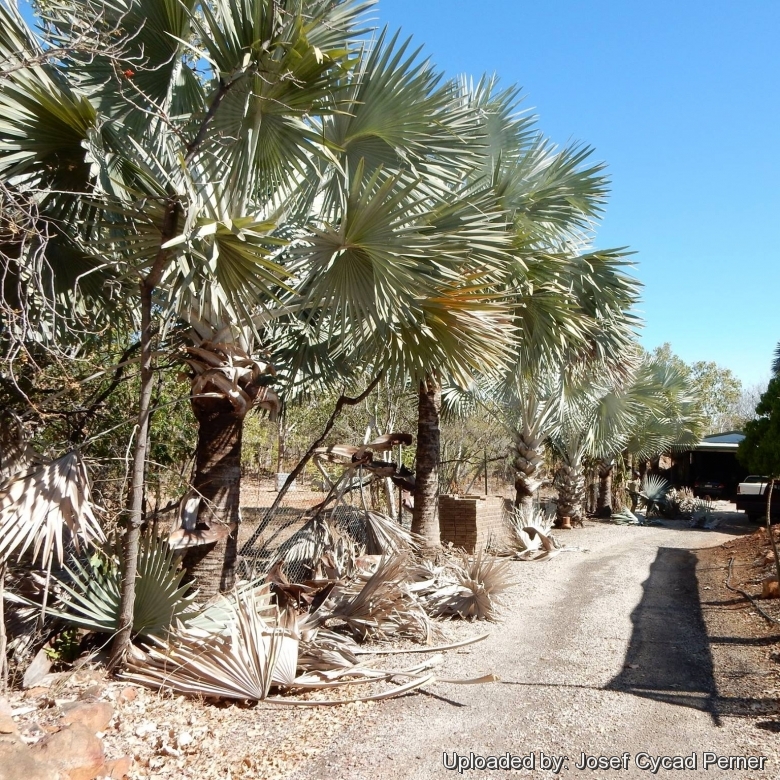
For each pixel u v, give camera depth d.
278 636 5.09
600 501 23.08
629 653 6.19
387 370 7.68
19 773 3.20
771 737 4.28
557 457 20.67
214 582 6.10
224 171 5.22
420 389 9.97
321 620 6.28
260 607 5.67
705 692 5.14
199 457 6.35
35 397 5.51
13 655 4.89
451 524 12.36
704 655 6.11
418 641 6.53
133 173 5.34
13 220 4.45
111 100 5.41
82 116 4.72
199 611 5.30
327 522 7.41
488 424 17.27
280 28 4.80
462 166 6.65
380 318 5.81
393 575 6.67
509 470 20.62
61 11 5.06
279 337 7.62
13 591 5.16
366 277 5.76
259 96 4.80
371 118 6.14
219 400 6.30
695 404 26.25
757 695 5.04
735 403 56.69
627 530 18.69
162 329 6.20
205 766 3.86
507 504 14.35
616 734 4.38
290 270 6.29
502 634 6.86
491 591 7.56
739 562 11.01
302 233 6.59
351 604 6.51
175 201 4.58
